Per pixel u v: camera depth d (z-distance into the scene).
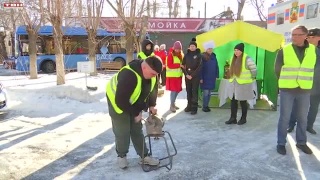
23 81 11.80
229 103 7.85
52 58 18.06
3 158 4.30
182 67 6.74
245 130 5.67
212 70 6.89
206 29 24.81
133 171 3.89
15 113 6.89
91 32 14.34
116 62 17.75
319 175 3.79
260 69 8.41
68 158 4.32
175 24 24.72
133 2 8.90
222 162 4.19
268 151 4.59
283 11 14.20
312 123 5.40
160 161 4.21
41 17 11.02
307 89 4.24
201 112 7.07
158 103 8.14
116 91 3.43
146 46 5.93
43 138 5.18
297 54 4.16
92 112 6.97
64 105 7.55
